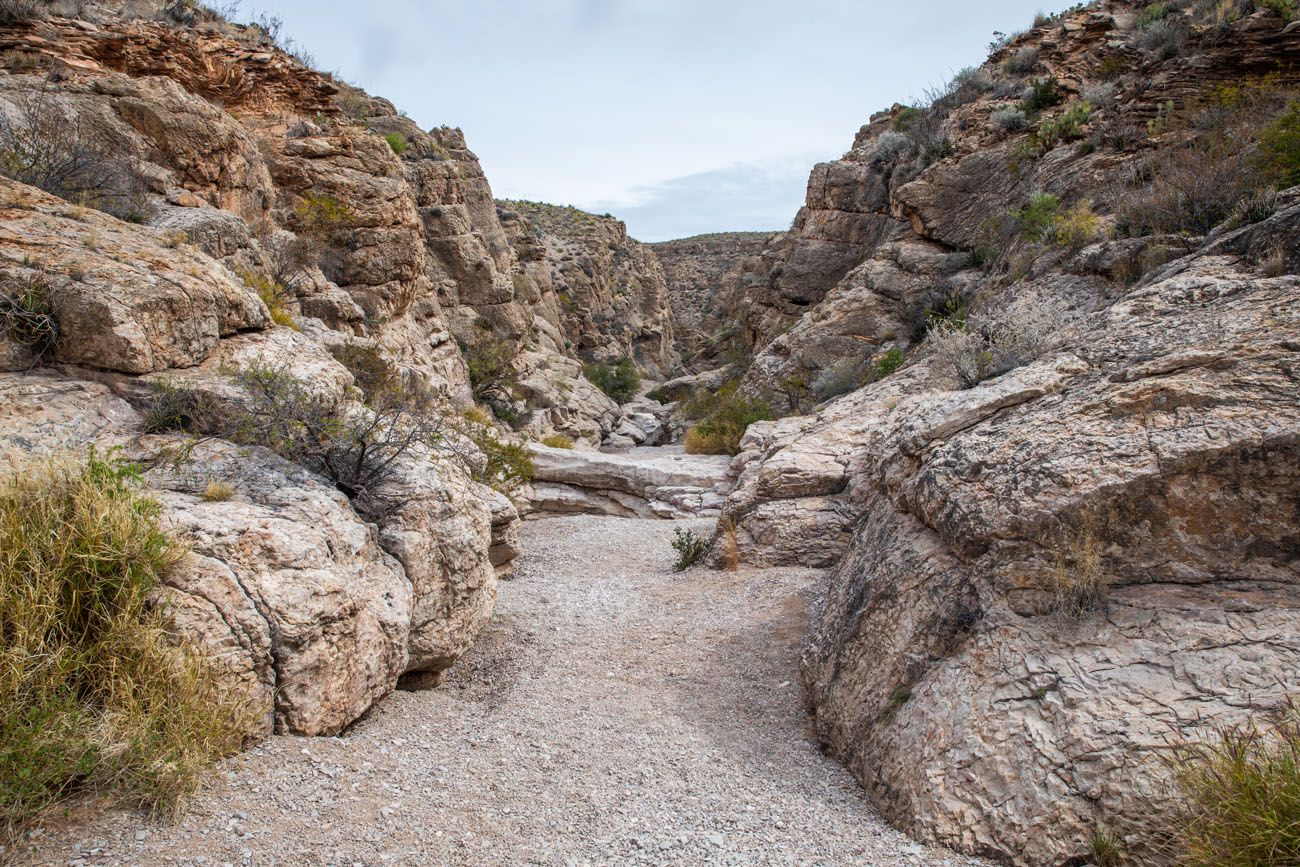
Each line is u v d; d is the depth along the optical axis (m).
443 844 3.64
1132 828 3.41
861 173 30.47
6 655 3.40
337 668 4.59
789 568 9.05
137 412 5.44
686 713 5.66
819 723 5.32
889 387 14.08
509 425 27.61
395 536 5.72
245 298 6.80
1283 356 4.73
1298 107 11.18
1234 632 3.91
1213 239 9.05
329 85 21.66
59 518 3.87
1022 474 4.91
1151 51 21.25
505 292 33.47
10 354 5.29
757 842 3.87
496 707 5.65
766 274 36.66
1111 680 3.93
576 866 3.57
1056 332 8.11
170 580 4.05
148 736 3.54
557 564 10.88
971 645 4.50
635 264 76.12
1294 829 2.89
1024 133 22.91
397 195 21.02
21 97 11.57
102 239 6.29
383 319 19.97
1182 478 4.35
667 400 43.81
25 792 3.15
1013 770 3.82
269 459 5.54
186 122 13.70
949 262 22.22
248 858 3.27
